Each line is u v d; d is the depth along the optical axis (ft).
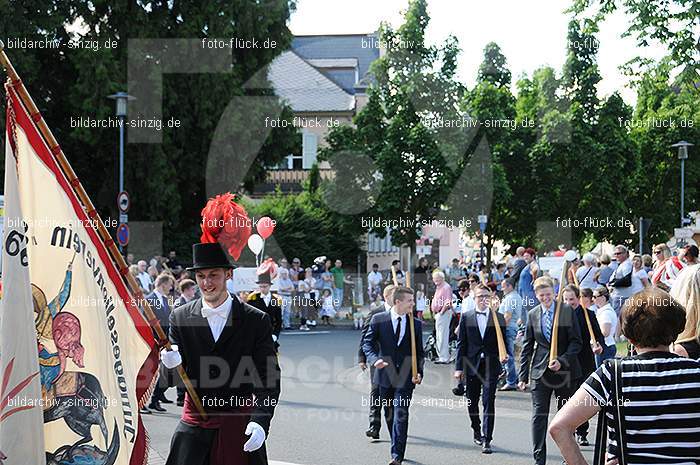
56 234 15.62
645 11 45.68
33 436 14.79
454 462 28.50
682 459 11.74
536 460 27.35
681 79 45.75
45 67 85.56
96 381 16.03
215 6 80.59
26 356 14.78
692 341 14.56
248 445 17.02
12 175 14.84
